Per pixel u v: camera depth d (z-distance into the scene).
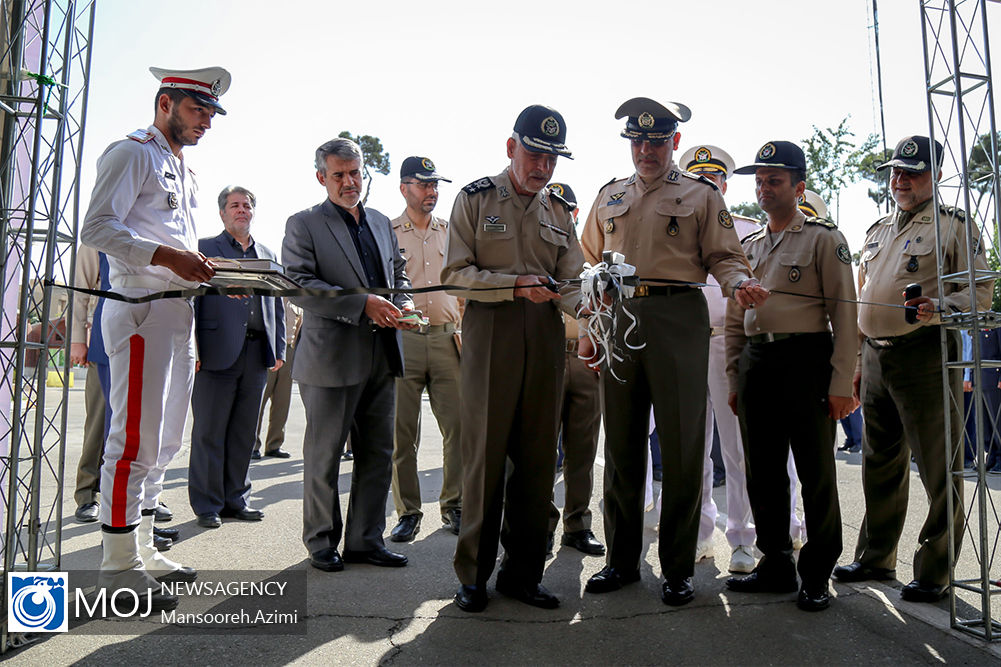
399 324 3.94
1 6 2.97
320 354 3.99
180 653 2.81
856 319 3.53
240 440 5.18
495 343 3.43
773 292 3.67
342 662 2.77
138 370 3.29
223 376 5.04
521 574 3.48
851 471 7.12
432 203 5.27
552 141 3.42
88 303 5.18
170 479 6.63
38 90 2.89
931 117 3.24
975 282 3.10
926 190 3.71
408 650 2.89
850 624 3.22
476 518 3.39
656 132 3.66
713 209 3.67
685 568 3.48
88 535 4.62
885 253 3.82
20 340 2.91
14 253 3.13
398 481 4.75
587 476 4.55
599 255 4.07
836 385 3.48
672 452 3.51
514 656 2.85
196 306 4.92
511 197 3.54
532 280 3.30
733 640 3.03
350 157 4.13
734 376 3.98
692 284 3.47
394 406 4.25
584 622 3.22
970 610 3.37
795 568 3.68
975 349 3.08
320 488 3.99
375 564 4.05
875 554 3.82
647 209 3.73
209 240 5.39
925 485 3.55
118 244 3.09
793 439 3.57
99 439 5.05
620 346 3.65
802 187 3.90
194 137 3.54
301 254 4.04
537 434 3.49
